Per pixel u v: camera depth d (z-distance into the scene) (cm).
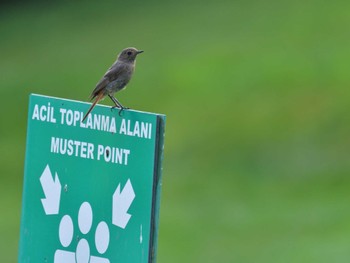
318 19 3884
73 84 3756
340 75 3353
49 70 3897
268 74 3481
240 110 3291
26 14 4575
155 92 3547
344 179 2766
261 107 3278
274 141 3050
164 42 3969
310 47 3628
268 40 3791
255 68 3553
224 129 3197
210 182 2888
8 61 4047
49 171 635
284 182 2822
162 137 582
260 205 2702
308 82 3356
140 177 589
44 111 639
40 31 4334
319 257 2266
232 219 2627
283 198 2727
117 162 600
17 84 3828
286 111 3206
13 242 2512
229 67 3619
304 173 2845
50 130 636
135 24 4225
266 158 2973
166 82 3606
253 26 3984
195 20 4166
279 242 2411
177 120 3316
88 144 616
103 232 605
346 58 3469
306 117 3136
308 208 2611
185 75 3631
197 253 2397
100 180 609
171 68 3703
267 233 2492
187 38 3978
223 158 3030
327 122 3066
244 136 3125
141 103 3478
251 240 2464
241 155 3019
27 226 645
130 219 592
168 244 2469
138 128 591
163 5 4428
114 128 603
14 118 3622
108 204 604
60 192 629
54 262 631
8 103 3709
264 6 4178
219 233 2531
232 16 4134
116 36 4122
